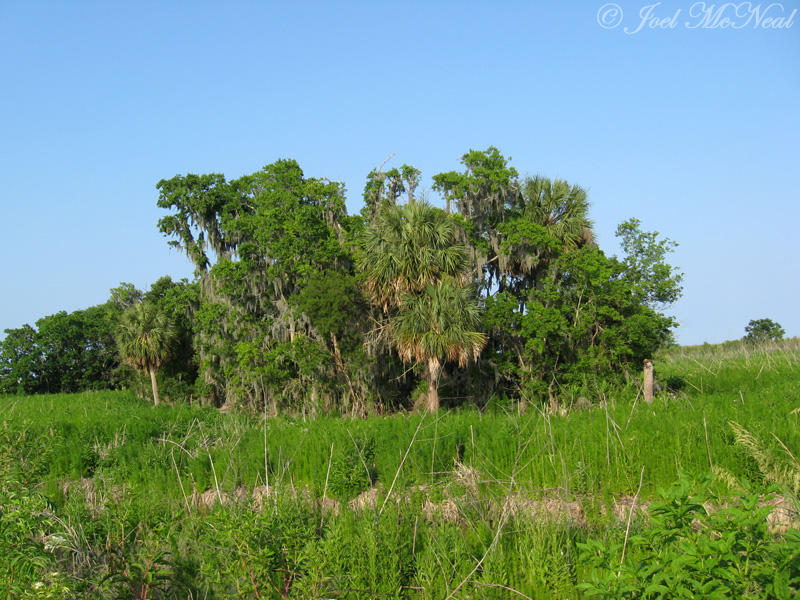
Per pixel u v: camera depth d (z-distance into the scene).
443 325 29.22
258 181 39.62
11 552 8.98
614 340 30.56
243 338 38.19
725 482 13.04
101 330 61.19
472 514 12.21
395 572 9.89
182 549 10.84
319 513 12.16
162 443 19.47
